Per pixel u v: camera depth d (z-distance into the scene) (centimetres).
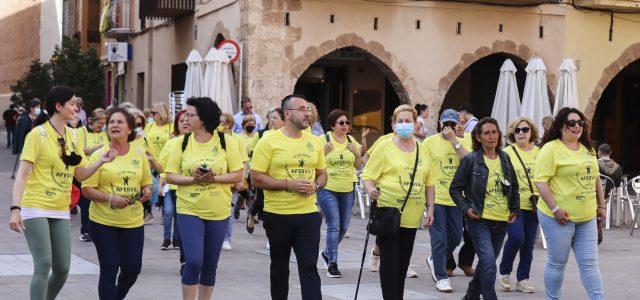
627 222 2095
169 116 1644
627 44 2766
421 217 1019
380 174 1018
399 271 1020
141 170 945
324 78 2825
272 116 1512
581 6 2686
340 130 1305
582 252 972
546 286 988
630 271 1391
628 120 3212
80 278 1210
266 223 950
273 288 956
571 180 961
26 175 844
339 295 1142
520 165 1208
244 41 2417
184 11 2933
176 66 3142
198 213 934
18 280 1175
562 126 970
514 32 2644
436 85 2575
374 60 2533
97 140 1444
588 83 2722
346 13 2483
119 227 926
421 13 2552
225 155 952
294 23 2441
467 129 1731
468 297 1075
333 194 1295
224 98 2297
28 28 5866
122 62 3844
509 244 1183
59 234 868
